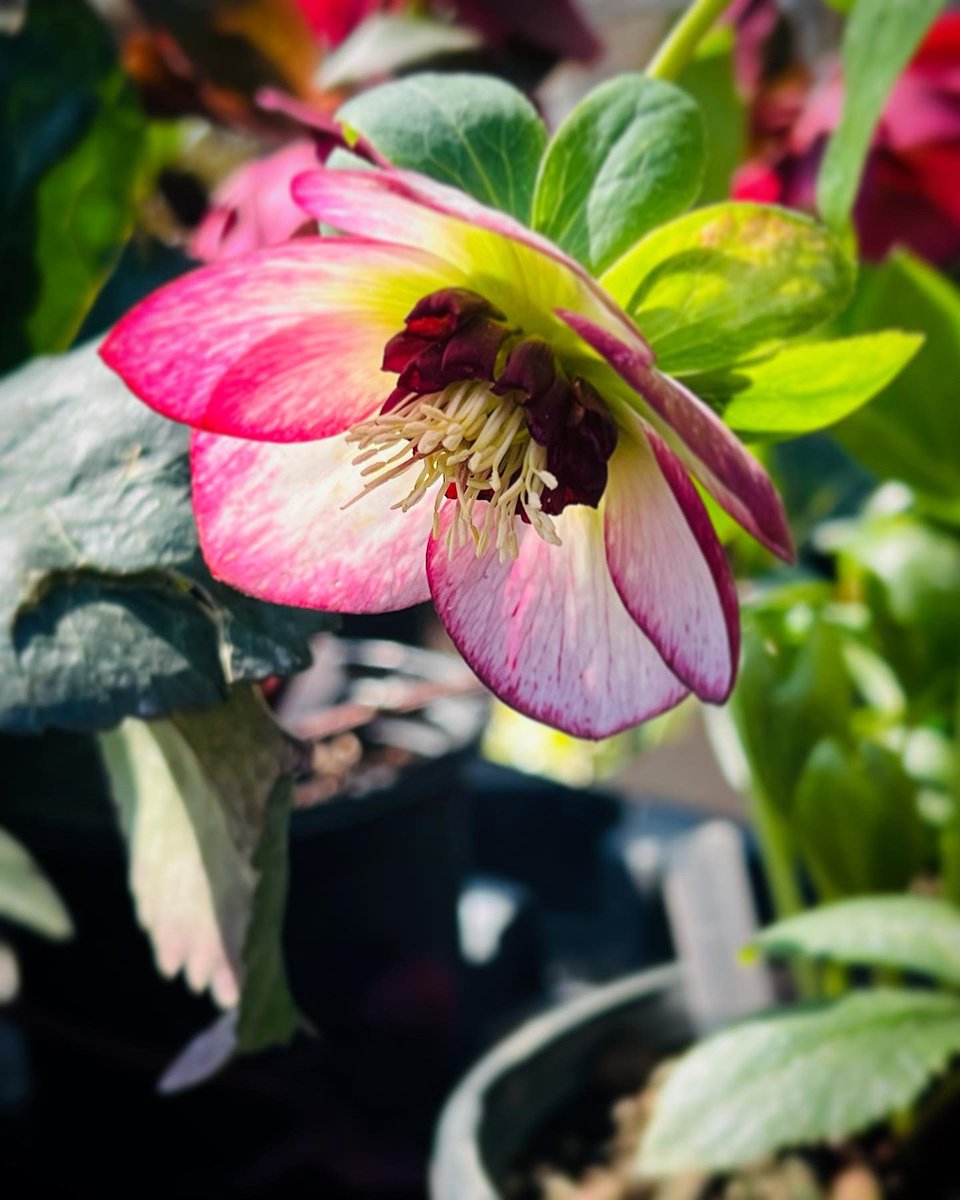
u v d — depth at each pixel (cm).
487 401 17
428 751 34
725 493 14
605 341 13
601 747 43
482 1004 38
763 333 16
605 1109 26
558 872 45
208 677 16
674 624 15
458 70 27
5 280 24
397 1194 30
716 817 42
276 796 17
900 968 28
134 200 26
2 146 24
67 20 24
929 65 24
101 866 30
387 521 17
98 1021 31
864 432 26
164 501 16
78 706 16
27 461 17
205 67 27
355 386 16
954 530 29
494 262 16
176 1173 31
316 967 31
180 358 15
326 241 15
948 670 28
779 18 28
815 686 25
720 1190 26
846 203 18
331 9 28
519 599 17
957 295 25
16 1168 31
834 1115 22
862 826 25
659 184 16
